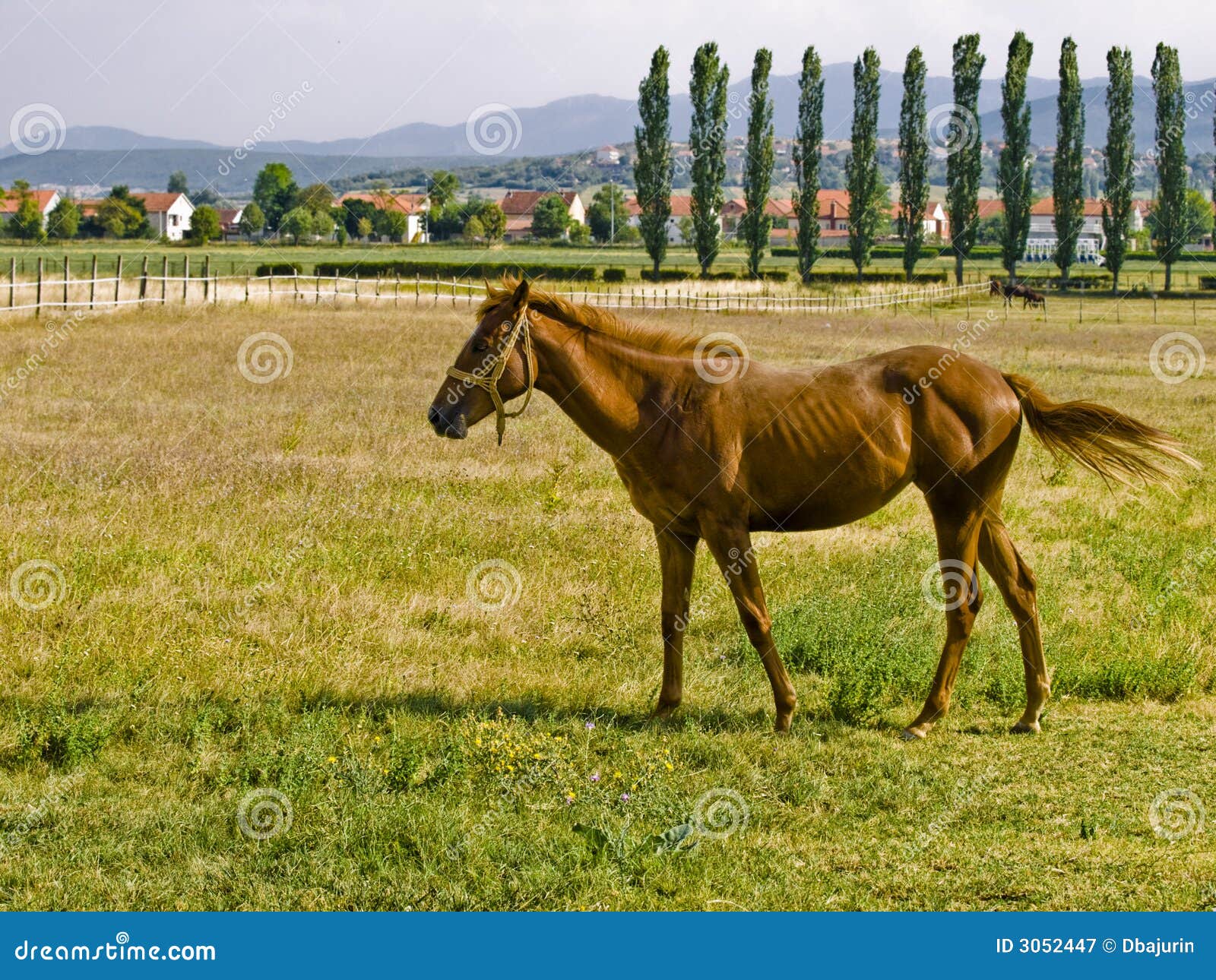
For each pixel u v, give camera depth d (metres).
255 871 5.46
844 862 5.69
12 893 5.25
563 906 5.25
